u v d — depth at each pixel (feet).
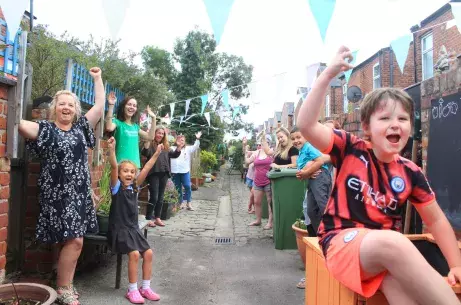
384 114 5.79
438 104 10.21
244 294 12.26
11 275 12.16
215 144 70.03
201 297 11.96
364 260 5.07
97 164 14.99
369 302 5.46
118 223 11.68
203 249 17.78
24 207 12.34
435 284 4.55
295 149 19.43
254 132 99.71
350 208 6.00
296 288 12.83
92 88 16.55
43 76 22.21
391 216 5.96
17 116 9.79
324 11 9.42
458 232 9.26
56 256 12.40
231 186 52.95
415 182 6.22
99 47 29.09
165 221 24.34
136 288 11.48
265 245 18.69
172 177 29.04
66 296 10.23
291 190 17.79
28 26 24.08
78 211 10.07
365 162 6.08
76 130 10.50
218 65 73.72
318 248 7.34
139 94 31.45
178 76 68.23
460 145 9.18
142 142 22.06
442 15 31.68
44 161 9.99
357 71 49.08
